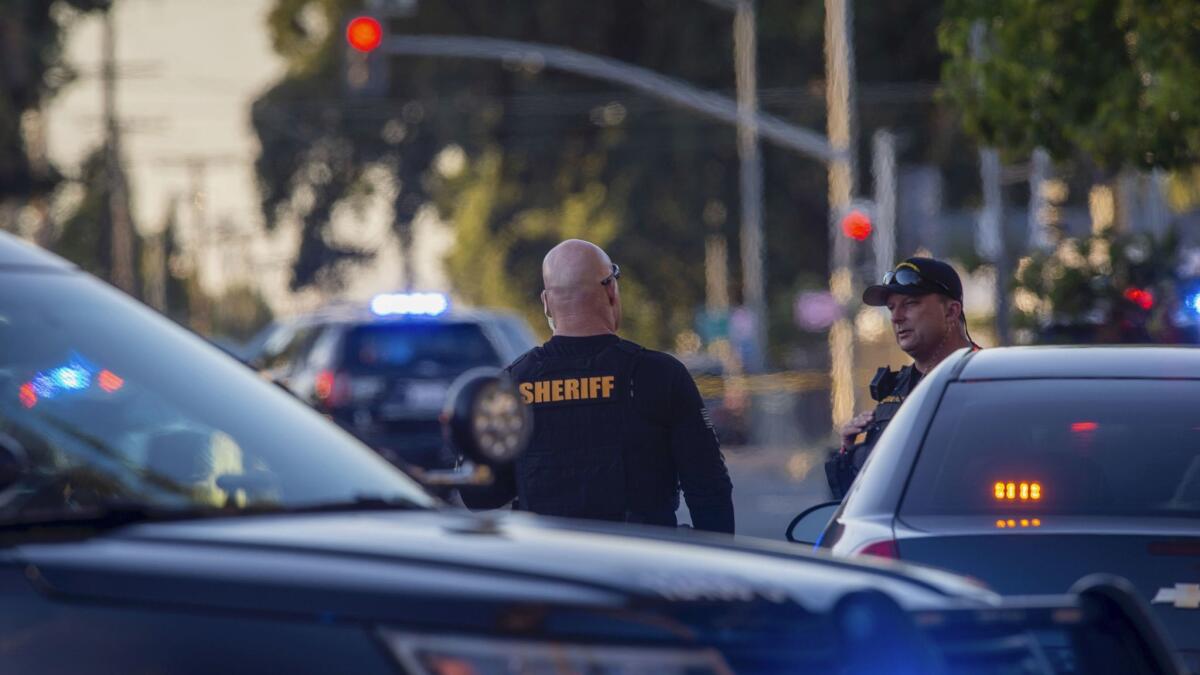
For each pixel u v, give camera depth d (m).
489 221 141.50
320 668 7.67
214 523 8.99
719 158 131.62
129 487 9.78
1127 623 9.59
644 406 18.59
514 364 18.94
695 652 7.51
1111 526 14.23
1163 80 36.28
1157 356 16.55
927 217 79.56
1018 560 14.02
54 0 104.56
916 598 8.67
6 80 102.25
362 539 8.52
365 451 10.71
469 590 7.68
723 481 18.80
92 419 10.22
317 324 52.84
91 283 11.14
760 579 8.18
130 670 7.95
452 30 136.50
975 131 38.38
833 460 22.34
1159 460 15.12
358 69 71.25
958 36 38.16
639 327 148.75
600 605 7.55
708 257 136.00
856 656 7.73
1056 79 37.31
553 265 18.92
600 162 135.50
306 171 152.62
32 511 9.48
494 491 17.81
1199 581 13.68
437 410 50.72
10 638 8.21
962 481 15.16
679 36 130.12
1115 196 74.50
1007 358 16.62
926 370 22.80
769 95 127.62
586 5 132.25
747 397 110.31
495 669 7.49
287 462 10.27
